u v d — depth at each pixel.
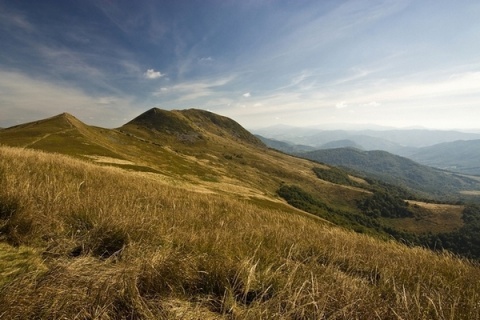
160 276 3.27
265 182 160.62
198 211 8.54
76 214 5.17
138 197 9.02
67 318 2.50
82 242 4.20
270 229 6.99
